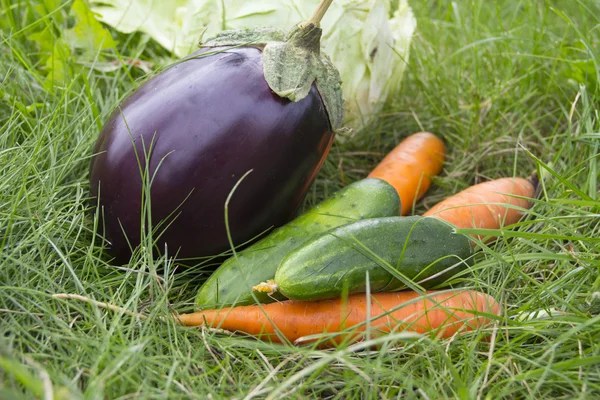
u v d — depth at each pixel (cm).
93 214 58
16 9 76
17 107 64
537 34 76
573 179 65
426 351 51
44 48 72
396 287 55
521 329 53
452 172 70
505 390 49
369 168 72
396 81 73
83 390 49
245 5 66
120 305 54
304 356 51
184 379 50
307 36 57
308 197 67
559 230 60
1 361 43
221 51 57
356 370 49
